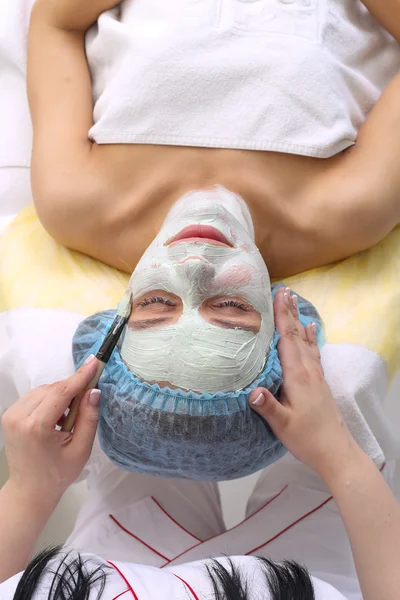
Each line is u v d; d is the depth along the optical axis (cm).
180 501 112
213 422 73
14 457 78
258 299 77
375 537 76
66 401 76
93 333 89
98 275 103
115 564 68
